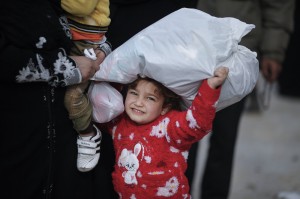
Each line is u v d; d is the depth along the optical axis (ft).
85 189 8.74
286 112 22.80
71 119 8.34
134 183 8.36
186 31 7.86
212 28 7.85
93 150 8.51
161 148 8.32
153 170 8.29
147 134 8.38
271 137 20.10
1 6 7.47
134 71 8.14
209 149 13.00
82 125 8.33
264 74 13.48
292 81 24.36
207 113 7.87
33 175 8.05
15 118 7.82
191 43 7.81
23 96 7.80
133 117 8.36
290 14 13.05
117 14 9.04
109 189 9.13
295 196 15.30
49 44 7.69
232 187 16.03
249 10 12.44
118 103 8.45
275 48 13.01
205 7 12.42
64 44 7.94
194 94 8.16
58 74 7.80
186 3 9.31
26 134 7.90
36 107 7.91
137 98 8.36
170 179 8.32
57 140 8.25
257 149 18.92
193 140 8.20
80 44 8.27
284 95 24.63
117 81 8.34
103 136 9.10
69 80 7.91
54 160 8.21
